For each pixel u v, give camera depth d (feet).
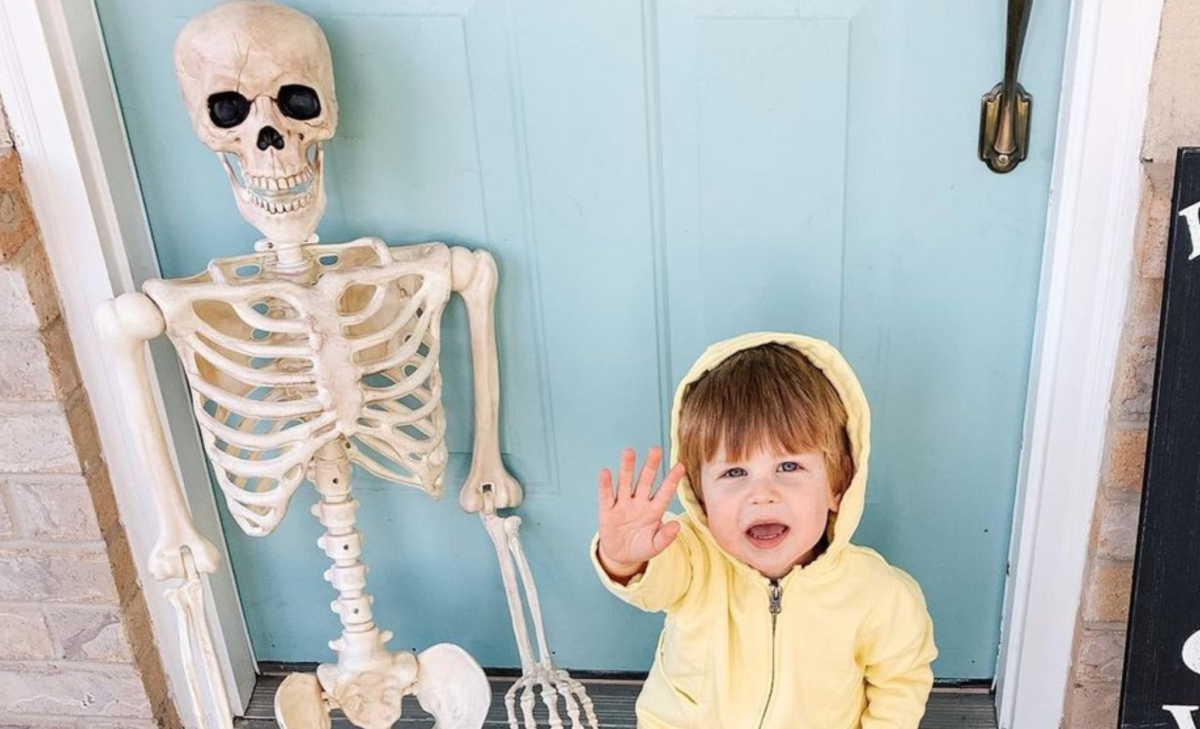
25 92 4.57
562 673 5.31
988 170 4.78
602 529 4.23
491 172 4.96
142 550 5.49
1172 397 4.43
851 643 4.65
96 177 4.82
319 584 5.90
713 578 4.69
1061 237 4.69
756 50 4.65
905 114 4.72
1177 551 4.61
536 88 4.79
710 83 4.72
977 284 5.01
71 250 4.86
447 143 4.92
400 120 4.89
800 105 4.73
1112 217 4.57
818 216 4.94
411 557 5.83
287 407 4.52
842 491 4.63
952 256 4.96
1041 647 5.42
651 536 4.23
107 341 4.43
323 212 4.88
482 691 5.30
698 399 4.48
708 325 5.20
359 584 5.09
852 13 4.56
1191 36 4.26
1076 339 4.80
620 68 4.73
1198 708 4.83
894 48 4.61
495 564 5.82
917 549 5.63
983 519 5.51
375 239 4.72
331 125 4.44
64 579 5.35
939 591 5.72
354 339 4.53
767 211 4.95
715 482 4.46
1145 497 4.57
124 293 4.94
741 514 4.42
